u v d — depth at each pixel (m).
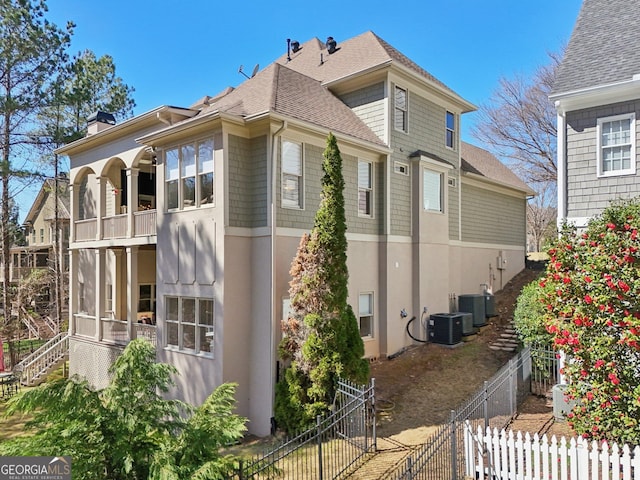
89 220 16.56
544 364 10.95
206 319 11.27
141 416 5.39
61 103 20.86
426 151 16.67
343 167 13.43
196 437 5.22
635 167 10.17
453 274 18.30
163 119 12.96
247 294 11.23
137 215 14.14
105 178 16.50
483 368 13.06
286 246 11.44
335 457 8.20
